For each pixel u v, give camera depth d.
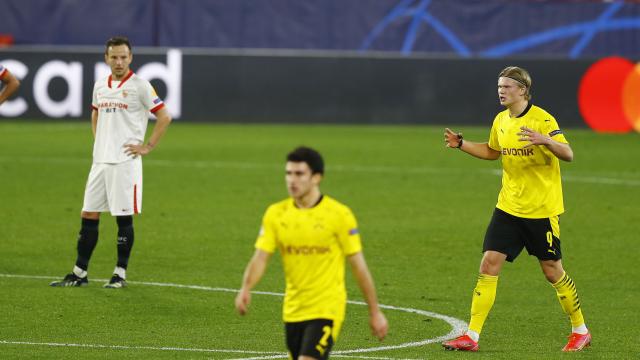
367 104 114.94
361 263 23.75
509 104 31.86
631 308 38.47
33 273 43.53
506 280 43.41
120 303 38.00
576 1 123.62
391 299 39.44
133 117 40.78
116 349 31.02
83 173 75.69
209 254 48.28
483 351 31.67
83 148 90.44
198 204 63.06
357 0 122.31
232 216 58.94
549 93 114.25
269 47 123.06
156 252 48.56
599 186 72.38
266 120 115.19
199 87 114.62
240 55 114.75
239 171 77.94
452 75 114.25
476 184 72.88
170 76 114.38
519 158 31.69
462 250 49.97
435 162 84.69
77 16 123.06
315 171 23.69
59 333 33.19
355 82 114.88
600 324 35.78
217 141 97.56
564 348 32.16
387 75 114.75
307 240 23.58
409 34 122.75
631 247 51.03
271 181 73.25
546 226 31.80
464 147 33.69
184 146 93.19
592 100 114.19
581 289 41.91
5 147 90.25
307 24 122.75
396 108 114.88
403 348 31.84
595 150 94.56
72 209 60.38
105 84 40.75
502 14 122.62
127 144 40.50
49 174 74.81
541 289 41.75
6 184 69.75
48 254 47.75
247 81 114.81
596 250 50.28
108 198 40.69
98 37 123.25
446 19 122.56
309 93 115.19
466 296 40.19
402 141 99.88
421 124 114.88
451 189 70.44
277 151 90.19
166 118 41.09
